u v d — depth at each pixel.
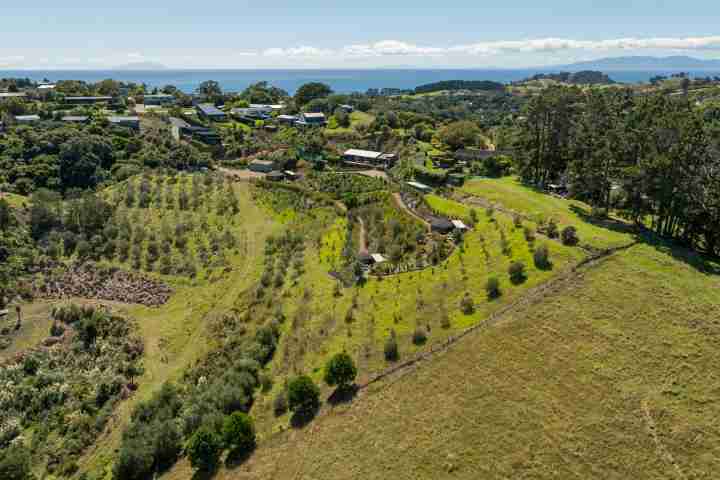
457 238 108.38
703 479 52.06
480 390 65.56
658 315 71.81
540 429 59.25
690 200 88.12
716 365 63.44
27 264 125.56
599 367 65.69
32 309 112.31
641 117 103.69
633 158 103.19
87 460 74.56
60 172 177.12
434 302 86.25
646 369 64.38
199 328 104.44
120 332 104.44
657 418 58.50
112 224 142.88
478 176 156.25
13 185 163.62
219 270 124.88
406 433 62.06
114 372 92.00
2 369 92.12
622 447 56.12
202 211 155.50
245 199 166.12
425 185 153.88
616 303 75.12
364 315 89.25
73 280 122.88
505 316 77.00
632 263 83.56
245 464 63.50
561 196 126.75
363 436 62.97
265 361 87.44
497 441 58.78
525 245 94.62
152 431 71.94
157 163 198.12
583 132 120.12
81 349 99.88
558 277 82.50
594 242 90.56
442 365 70.75
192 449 64.50
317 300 99.75
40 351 98.19
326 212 147.62
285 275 116.44
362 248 118.75
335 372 69.56
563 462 55.47
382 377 71.38
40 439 78.38
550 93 132.50
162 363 95.38
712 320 69.56
